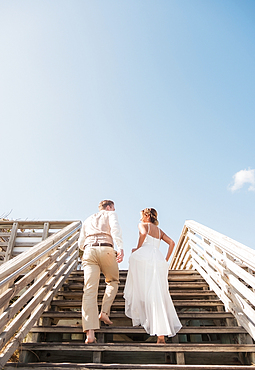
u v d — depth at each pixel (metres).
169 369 2.29
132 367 2.30
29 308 2.66
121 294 3.91
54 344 2.62
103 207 3.31
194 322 4.28
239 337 2.96
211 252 3.97
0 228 5.63
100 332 2.96
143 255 3.23
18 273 2.31
